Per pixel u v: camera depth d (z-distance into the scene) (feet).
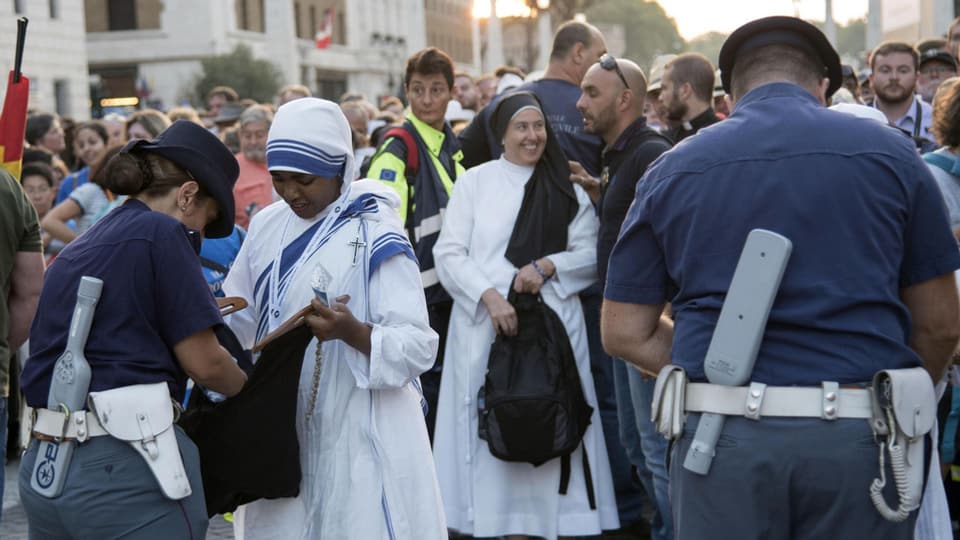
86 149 28.91
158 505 10.51
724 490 9.23
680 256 9.61
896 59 24.54
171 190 11.08
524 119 17.92
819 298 9.08
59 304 10.69
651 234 9.87
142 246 10.59
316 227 12.21
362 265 11.98
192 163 11.05
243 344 12.78
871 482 9.04
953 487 17.38
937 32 53.26
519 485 17.56
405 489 12.01
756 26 9.98
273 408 11.53
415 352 11.84
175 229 10.71
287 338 11.43
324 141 11.78
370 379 11.68
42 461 10.53
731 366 9.13
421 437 12.28
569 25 21.12
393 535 11.84
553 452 16.89
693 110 18.54
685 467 9.38
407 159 19.26
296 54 206.08
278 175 11.94
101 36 186.09
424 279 18.94
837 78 10.17
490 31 120.26
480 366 17.74
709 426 9.26
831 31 90.02
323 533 11.89
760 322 9.03
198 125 11.25
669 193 9.59
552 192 17.98
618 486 19.52
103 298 10.51
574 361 17.42
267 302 12.32
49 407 10.50
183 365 10.77
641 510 20.39
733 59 10.22
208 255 19.42
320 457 12.01
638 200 9.93
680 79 18.51
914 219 9.34
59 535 10.66
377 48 242.78
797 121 9.40
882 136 9.32
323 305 11.35
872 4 69.46
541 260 17.61
